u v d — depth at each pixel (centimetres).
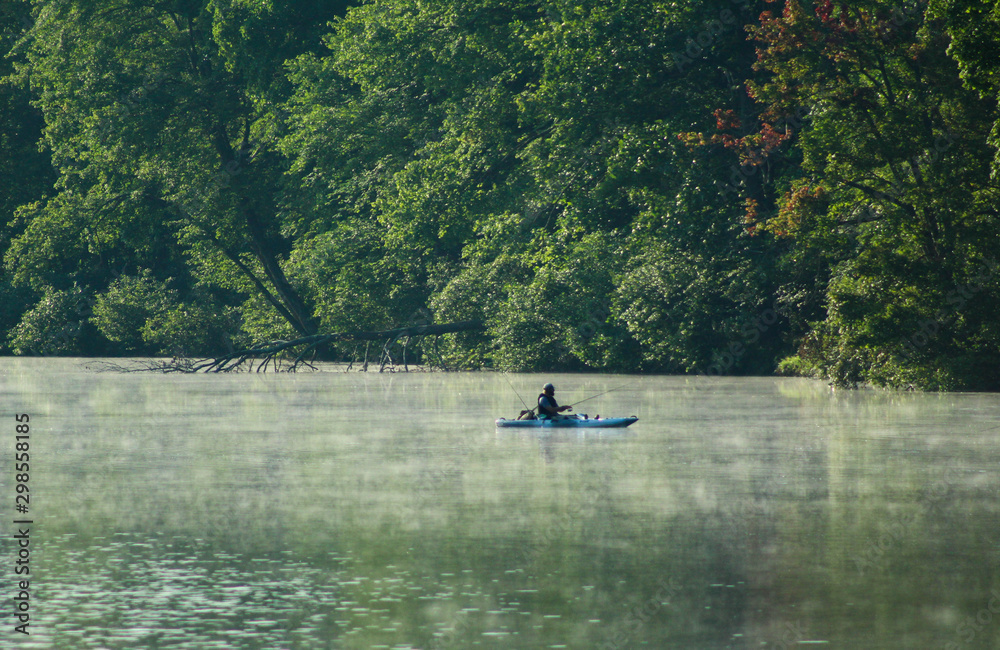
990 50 11144
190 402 14962
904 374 15400
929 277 14525
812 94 15500
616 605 4344
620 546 5397
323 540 5591
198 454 9169
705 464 8356
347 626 4066
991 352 14938
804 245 16125
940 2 11381
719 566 4981
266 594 4531
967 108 14500
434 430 11100
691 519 6100
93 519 6197
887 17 15150
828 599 4422
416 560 5122
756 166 18325
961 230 14475
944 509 6362
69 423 11994
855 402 13900
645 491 7081
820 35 15412
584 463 8462
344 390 17175
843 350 15662
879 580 4719
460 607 4319
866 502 6606
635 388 16625
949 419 11675
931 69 14675
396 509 6469
